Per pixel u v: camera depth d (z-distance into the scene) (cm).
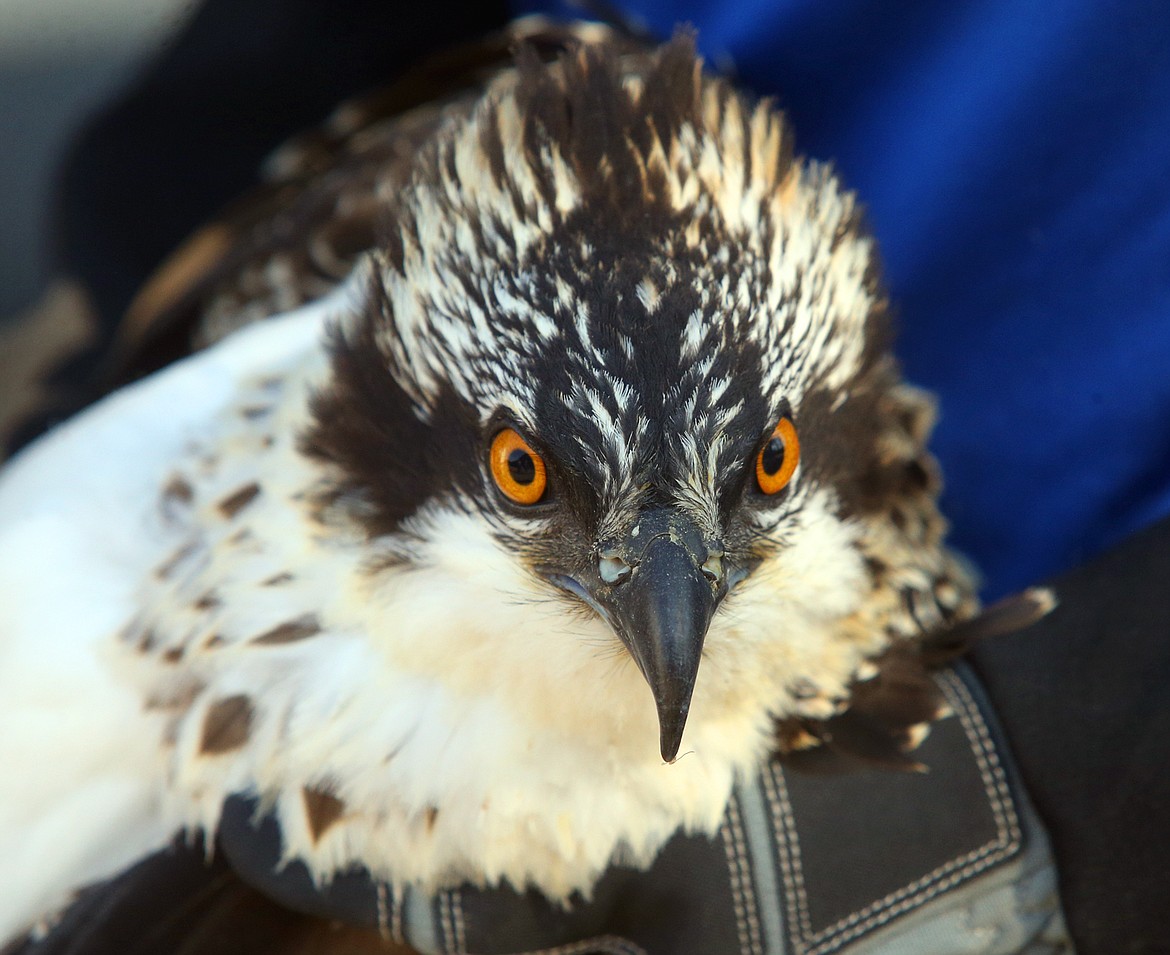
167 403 182
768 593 172
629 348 170
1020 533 182
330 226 189
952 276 182
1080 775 172
